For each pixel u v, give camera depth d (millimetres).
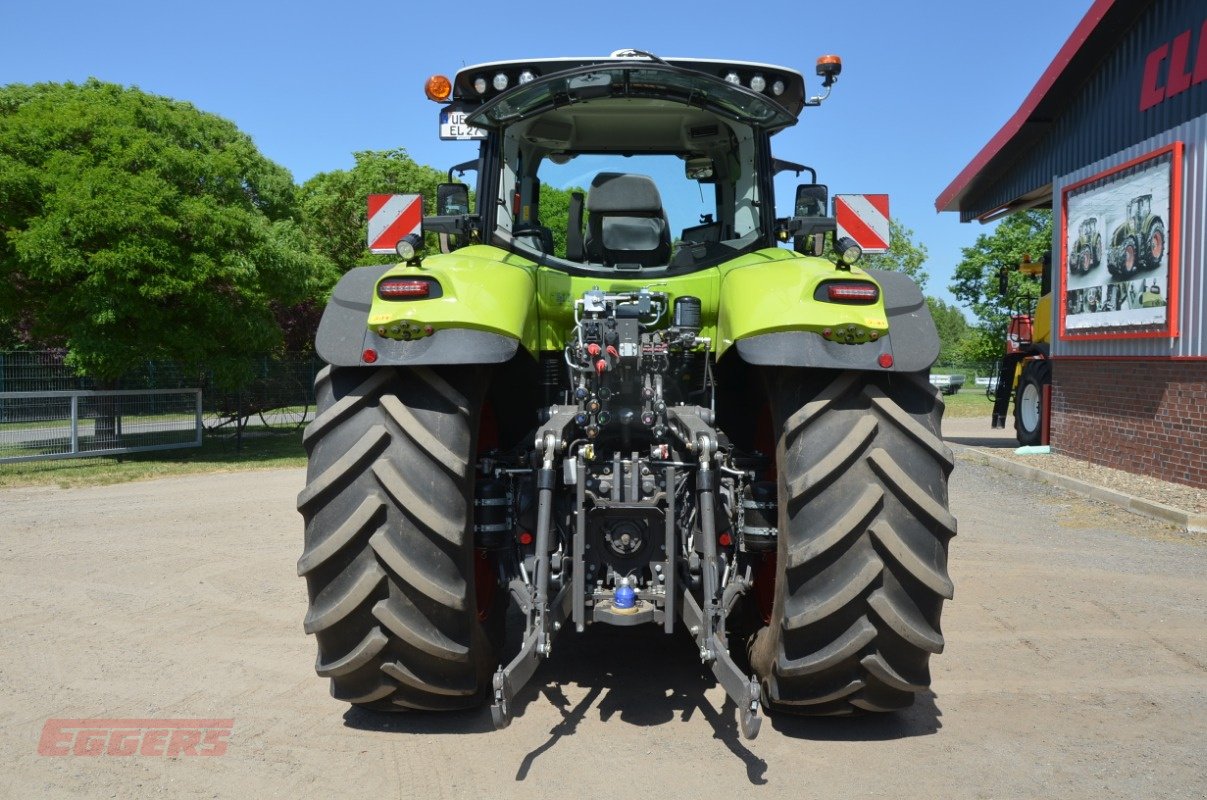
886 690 3039
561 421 3195
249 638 4438
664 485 3152
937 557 2893
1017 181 13852
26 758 3051
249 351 15562
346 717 3396
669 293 3656
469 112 4156
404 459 2939
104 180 13180
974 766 2967
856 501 2848
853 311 2869
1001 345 40875
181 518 8188
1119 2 9922
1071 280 11648
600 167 4188
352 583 2928
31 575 5816
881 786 2816
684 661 3994
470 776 2893
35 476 11797
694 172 4188
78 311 13859
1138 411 10062
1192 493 8656
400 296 2936
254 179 17312
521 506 3404
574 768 2945
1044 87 11695
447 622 2979
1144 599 5156
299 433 19484
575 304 3402
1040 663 4055
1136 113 10148
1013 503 8734
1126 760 3025
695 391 3764
